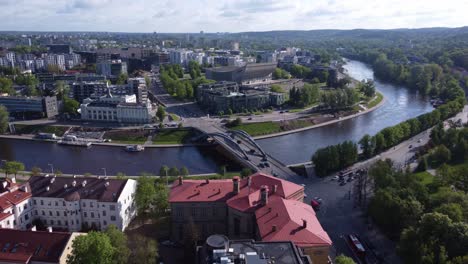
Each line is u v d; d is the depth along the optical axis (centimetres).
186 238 17075
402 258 15725
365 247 17338
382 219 18288
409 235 15388
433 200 19012
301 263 11500
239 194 17700
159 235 18275
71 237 14612
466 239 14262
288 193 17325
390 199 18075
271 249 12306
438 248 14375
